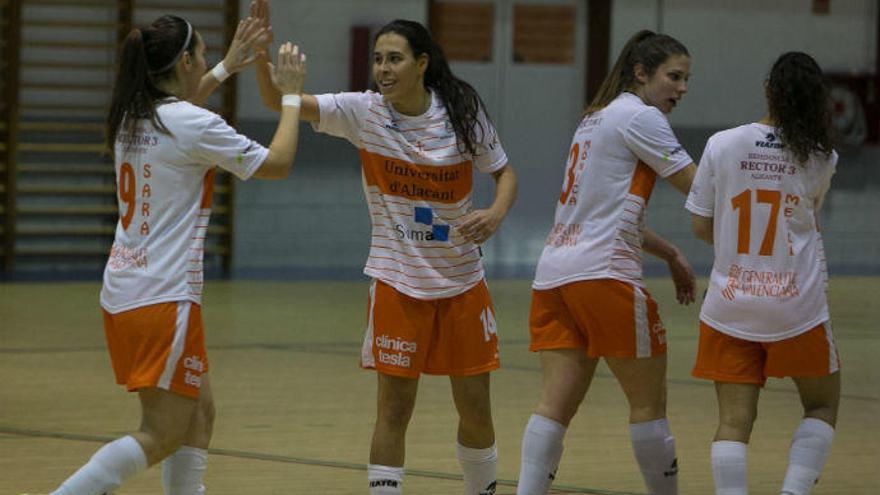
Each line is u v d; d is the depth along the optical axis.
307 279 32.75
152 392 8.90
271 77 10.34
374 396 17.38
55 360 19.80
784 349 9.72
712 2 38.31
